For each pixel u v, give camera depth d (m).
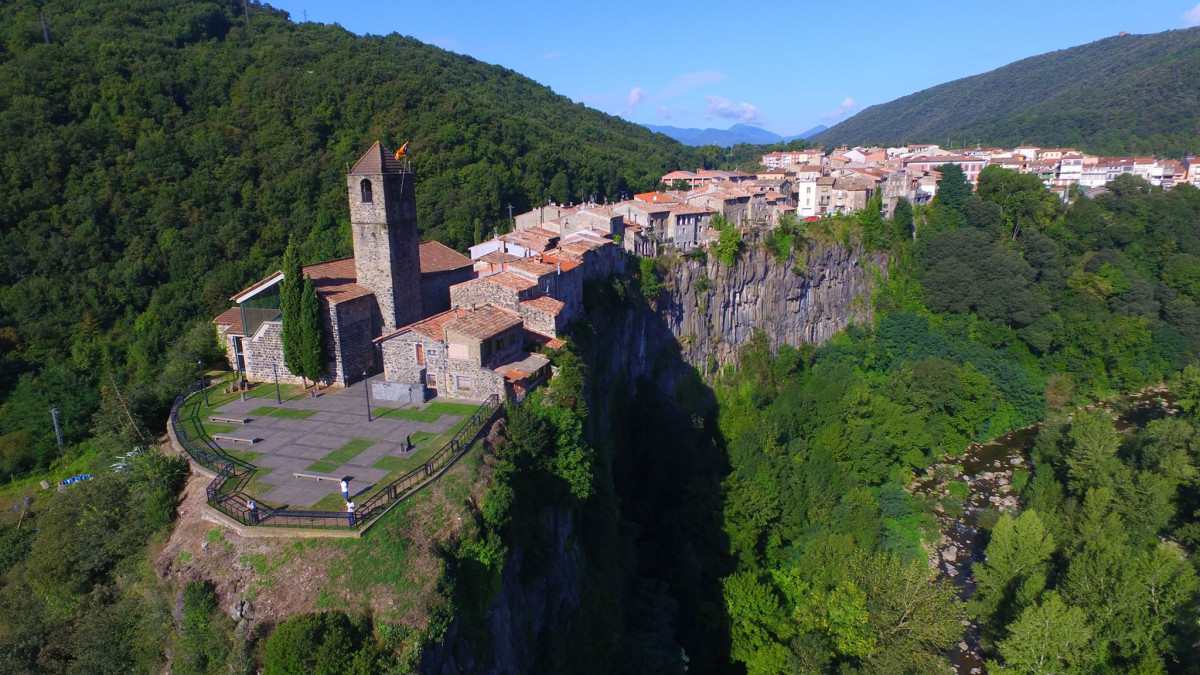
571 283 70.25
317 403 54.53
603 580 52.28
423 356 55.22
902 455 90.19
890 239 131.50
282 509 37.19
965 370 106.00
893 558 53.59
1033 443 99.38
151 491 42.12
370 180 59.34
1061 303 124.88
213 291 89.38
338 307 57.53
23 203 87.75
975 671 59.34
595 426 63.03
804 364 115.62
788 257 112.56
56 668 38.38
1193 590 51.56
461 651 33.88
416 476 40.31
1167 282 130.00
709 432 91.19
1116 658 50.12
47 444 67.38
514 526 41.16
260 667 31.59
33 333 79.81
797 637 52.59
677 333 96.88
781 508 72.38
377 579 33.41
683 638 57.34
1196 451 71.94
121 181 96.12
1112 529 62.50
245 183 105.44
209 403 55.00
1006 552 60.84
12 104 95.56
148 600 37.22
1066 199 164.88
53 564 40.97
